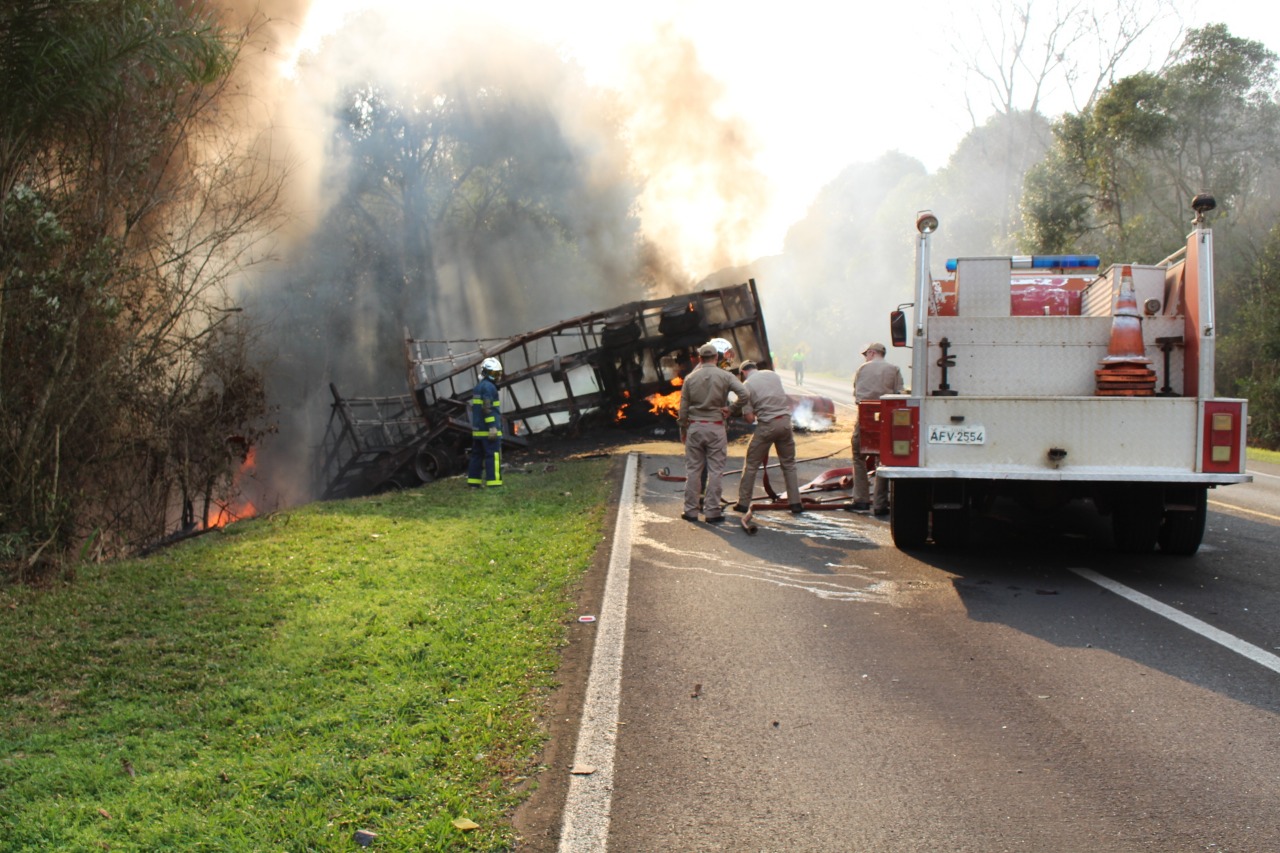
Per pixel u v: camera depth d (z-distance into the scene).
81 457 9.16
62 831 3.26
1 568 7.43
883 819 3.48
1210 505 11.52
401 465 20.06
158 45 8.14
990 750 4.09
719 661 5.29
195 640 5.50
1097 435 7.22
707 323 20.61
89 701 4.56
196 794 3.55
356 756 3.91
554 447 19.69
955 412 7.35
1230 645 5.57
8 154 7.87
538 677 4.94
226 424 11.82
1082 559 8.07
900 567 7.73
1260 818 3.46
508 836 3.33
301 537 8.75
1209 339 7.12
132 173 9.03
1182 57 24.77
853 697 4.74
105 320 8.72
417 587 6.77
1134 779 3.79
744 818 3.49
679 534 9.13
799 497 10.31
